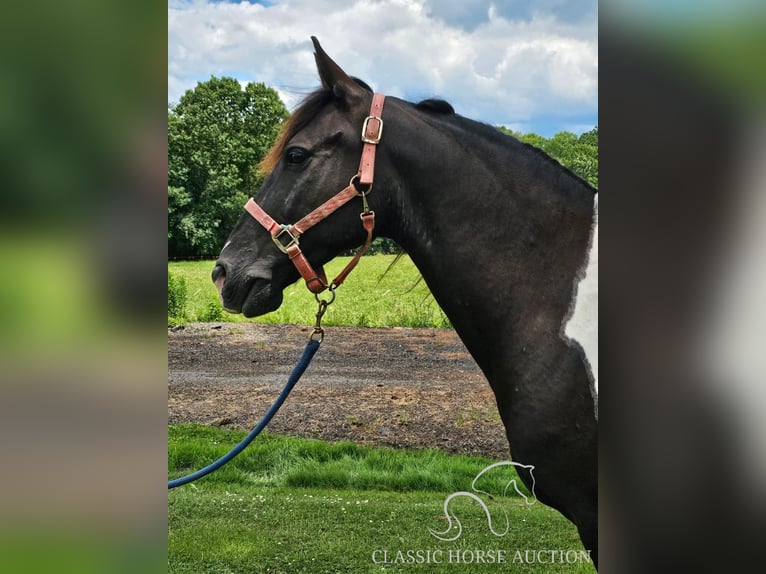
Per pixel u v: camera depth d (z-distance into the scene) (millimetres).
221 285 1508
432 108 1567
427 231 1480
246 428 4125
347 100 1481
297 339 5680
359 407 4371
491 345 1457
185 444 3854
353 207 1476
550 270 1413
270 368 4980
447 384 4715
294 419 4207
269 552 2746
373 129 1455
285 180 1479
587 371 1331
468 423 4180
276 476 3725
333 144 1464
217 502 3342
